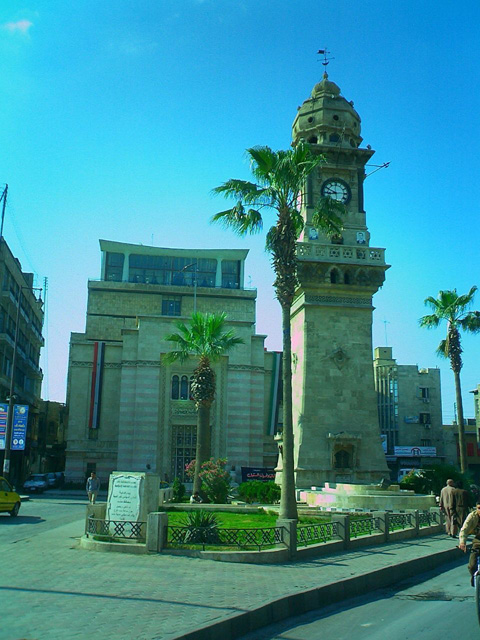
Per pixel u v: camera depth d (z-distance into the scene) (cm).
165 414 6178
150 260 9212
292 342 4528
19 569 1580
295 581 1514
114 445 6662
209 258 9362
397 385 9300
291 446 2722
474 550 1243
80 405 6775
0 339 6053
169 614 1127
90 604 1190
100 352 6762
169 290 8662
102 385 6725
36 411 8600
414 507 3191
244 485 3922
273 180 2989
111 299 8600
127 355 6272
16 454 7419
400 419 9188
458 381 4844
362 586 1603
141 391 6159
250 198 2991
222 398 6278
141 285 8631
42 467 9412
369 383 4209
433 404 9300
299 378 4250
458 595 1555
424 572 1948
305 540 1981
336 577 1584
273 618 1248
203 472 3894
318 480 3984
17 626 1015
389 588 1673
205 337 4381
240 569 1662
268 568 1700
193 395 4256
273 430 6831
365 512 3080
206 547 1867
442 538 2570
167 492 3797
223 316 4475
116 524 2033
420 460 8906
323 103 4650
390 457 8938
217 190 3044
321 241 4400
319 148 4500
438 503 3284
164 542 1892
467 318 4931
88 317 8488
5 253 6122
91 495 3725
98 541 1980
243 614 1153
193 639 996
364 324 4288
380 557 1964
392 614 1330
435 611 1352
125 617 1093
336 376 4172
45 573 1523
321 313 4250
